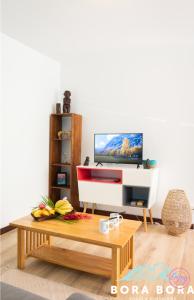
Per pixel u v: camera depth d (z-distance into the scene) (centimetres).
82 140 398
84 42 337
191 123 326
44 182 384
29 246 231
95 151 367
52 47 354
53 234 196
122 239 183
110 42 337
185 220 292
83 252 247
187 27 287
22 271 210
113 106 373
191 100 326
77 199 390
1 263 224
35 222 217
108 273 190
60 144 413
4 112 305
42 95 374
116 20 274
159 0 233
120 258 197
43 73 376
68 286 189
